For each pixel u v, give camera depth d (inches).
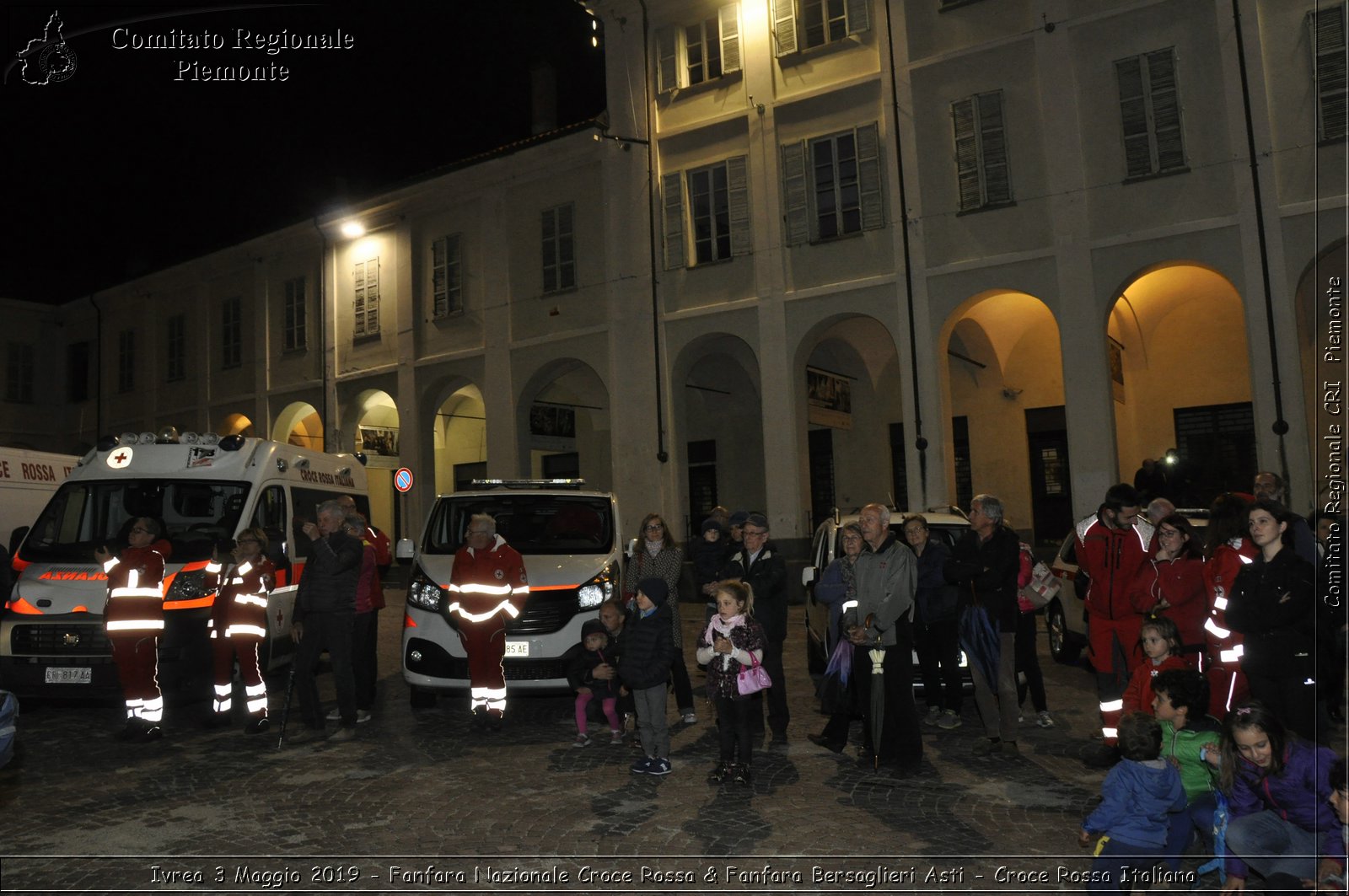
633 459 773.3
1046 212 617.3
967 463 818.2
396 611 715.4
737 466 929.5
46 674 325.1
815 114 709.9
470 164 874.8
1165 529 243.0
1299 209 535.8
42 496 491.2
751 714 246.1
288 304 1036.5
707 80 763.4
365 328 961.5
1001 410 799.1
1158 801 164.1
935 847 194.4
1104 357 591.5
